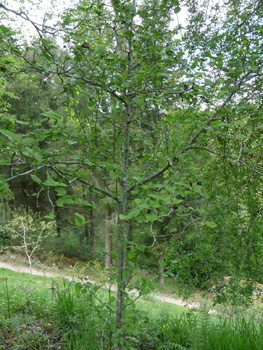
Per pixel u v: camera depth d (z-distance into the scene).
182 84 2.67
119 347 2.67
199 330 3.08
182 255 3.94
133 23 2.88
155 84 2.69
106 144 2.98
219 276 3.81
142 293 2.17
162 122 2.83
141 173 3.20
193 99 2.77
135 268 2.29
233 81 2.80
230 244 3.76
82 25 2.79
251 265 3.75
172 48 2.82
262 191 3.81
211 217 3.64
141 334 3.47
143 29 2.74
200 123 2.52
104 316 2.56
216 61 2.60
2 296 4.30
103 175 2.95
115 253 2.48
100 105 2.88
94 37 3.03
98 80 2.57
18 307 3.86
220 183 4.06
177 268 3.92
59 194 1.56
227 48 3.13
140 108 3.00
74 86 2.71
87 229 17.81
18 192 18.56
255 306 4.73
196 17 3.30
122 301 2.75
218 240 3.94
